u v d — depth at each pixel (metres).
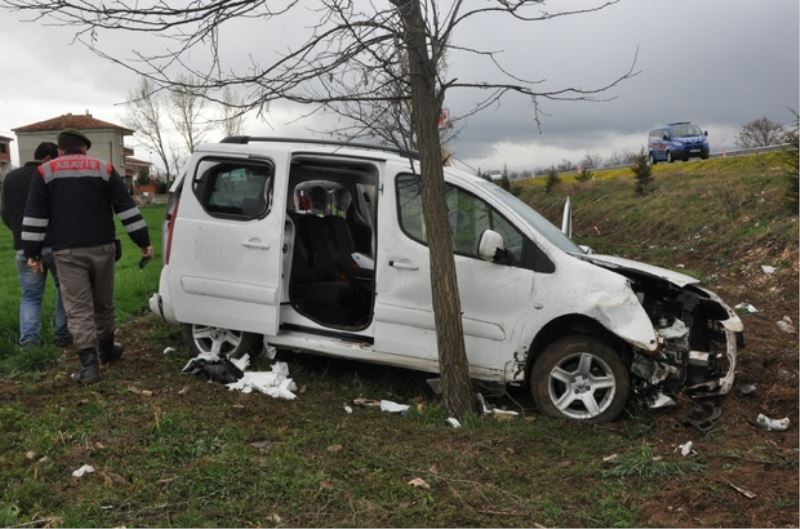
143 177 65.94
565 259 5.19
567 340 5.12
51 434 4.29
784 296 9.73
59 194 5.41
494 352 5.31
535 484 4.00
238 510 3.45
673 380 5.05
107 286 5.79
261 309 5.79
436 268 5.03
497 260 5.25
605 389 5.12
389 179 5.59
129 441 4.26
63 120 61.31
